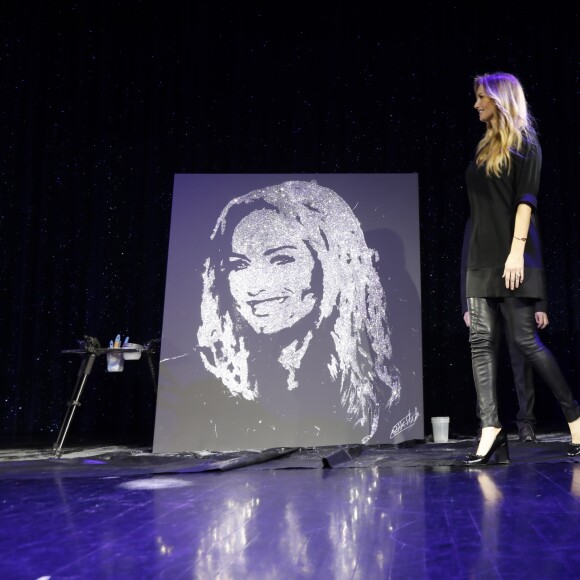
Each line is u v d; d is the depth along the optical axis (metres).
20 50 4.54
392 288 3.00
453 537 1.09
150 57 4.52
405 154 4.29
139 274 4.32
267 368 2.89
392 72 4.38
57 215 4.39
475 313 2.09
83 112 4.48
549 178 4.21
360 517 1.27
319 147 4.35
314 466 2.09
